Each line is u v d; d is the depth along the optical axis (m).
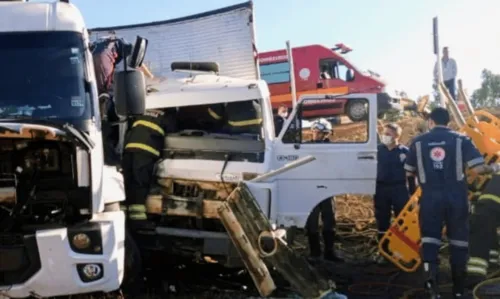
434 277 5.91
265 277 5.25
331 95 6.39
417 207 6.62
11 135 4.34
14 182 4.56
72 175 4.62
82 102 4.95
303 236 9.05
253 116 6.28
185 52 8.21
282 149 6.30
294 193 6.30
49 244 4.27
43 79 4.99
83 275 4.38
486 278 6.51
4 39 5.08
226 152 6.14
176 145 6.28
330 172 6.32
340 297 5.22
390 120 14.94
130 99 5.17
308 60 18.00
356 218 9.34
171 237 6.24
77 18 5.23
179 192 6.23
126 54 5.61
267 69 18.34
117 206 5.33
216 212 6.02
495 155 7.18
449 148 6.01
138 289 5.81
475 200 6.92
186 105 6.28
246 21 7.92
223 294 5.98
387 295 6.14
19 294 4.27
